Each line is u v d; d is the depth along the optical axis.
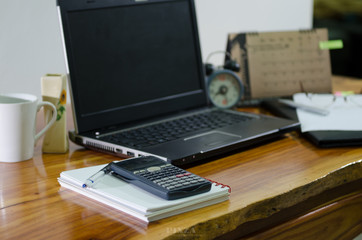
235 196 0.77
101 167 0.85
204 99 1.28
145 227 0.66
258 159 0.97
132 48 1.14
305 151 1.02
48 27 1.39
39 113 1.25
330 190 0.98
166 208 0.69
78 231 0.65
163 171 0.79
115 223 0.67
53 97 0.99
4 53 1.31
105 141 0.98
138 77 1.15
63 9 1.01
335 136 1.05
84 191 0.77
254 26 1.91
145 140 0.99
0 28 1.29
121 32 1.12
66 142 1.01
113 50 1.10
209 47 1.79
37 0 1.34
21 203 0.74
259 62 1.44
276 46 1.45
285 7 1.99
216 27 1.79
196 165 0.93
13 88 1.35
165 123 1.13
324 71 1.49
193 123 1.13
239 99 1.33
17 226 0.67
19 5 1.31
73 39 1.03
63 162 0.95
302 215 0.93
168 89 1.21
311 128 1.12
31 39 1.36
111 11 1.10
